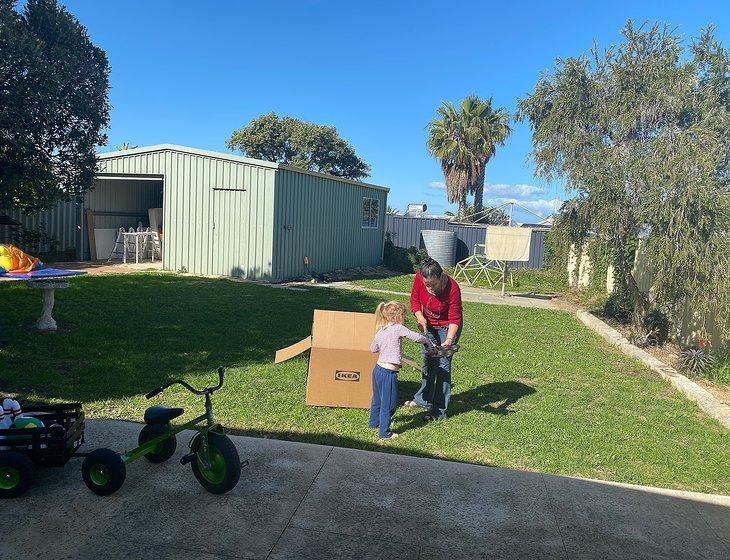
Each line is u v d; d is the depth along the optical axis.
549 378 7.30
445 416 5.51
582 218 10.20
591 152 10.12
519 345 9.35
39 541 3.10
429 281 5.25
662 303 9.14
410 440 4.92
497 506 3.74
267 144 45.81
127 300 10.49
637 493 4.05
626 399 6.59
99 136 9.19
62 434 3.69
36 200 8.83
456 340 5.43
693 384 7.21
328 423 5.23
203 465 3.67
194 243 15.66
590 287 16.94
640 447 5.07
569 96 10.36
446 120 31.39
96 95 8.73
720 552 3.34
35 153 8.06
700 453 5.04
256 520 3.41
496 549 3.25
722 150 8.83
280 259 15.30
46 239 17.16
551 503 3.82
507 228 18.84
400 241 25.28
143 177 16.33
